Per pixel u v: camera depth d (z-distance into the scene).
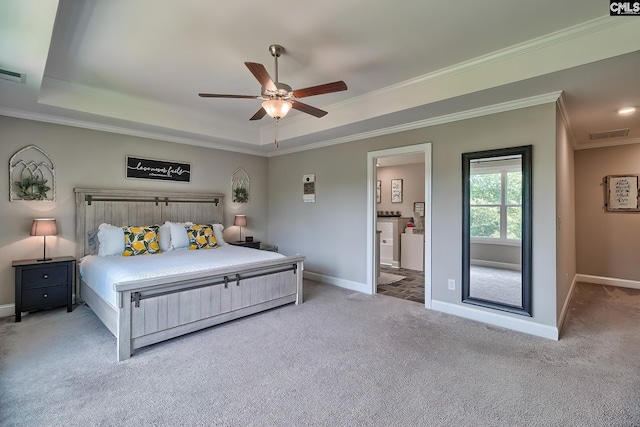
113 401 2.05
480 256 3.57
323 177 5.36
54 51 2.79
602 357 2.67
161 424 1.84
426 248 4.00
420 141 4.07
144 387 2.21
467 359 2.63
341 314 3.74
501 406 2.01
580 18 2.31
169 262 3.44
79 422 1.85
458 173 3.73
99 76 3.34
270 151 6.15
